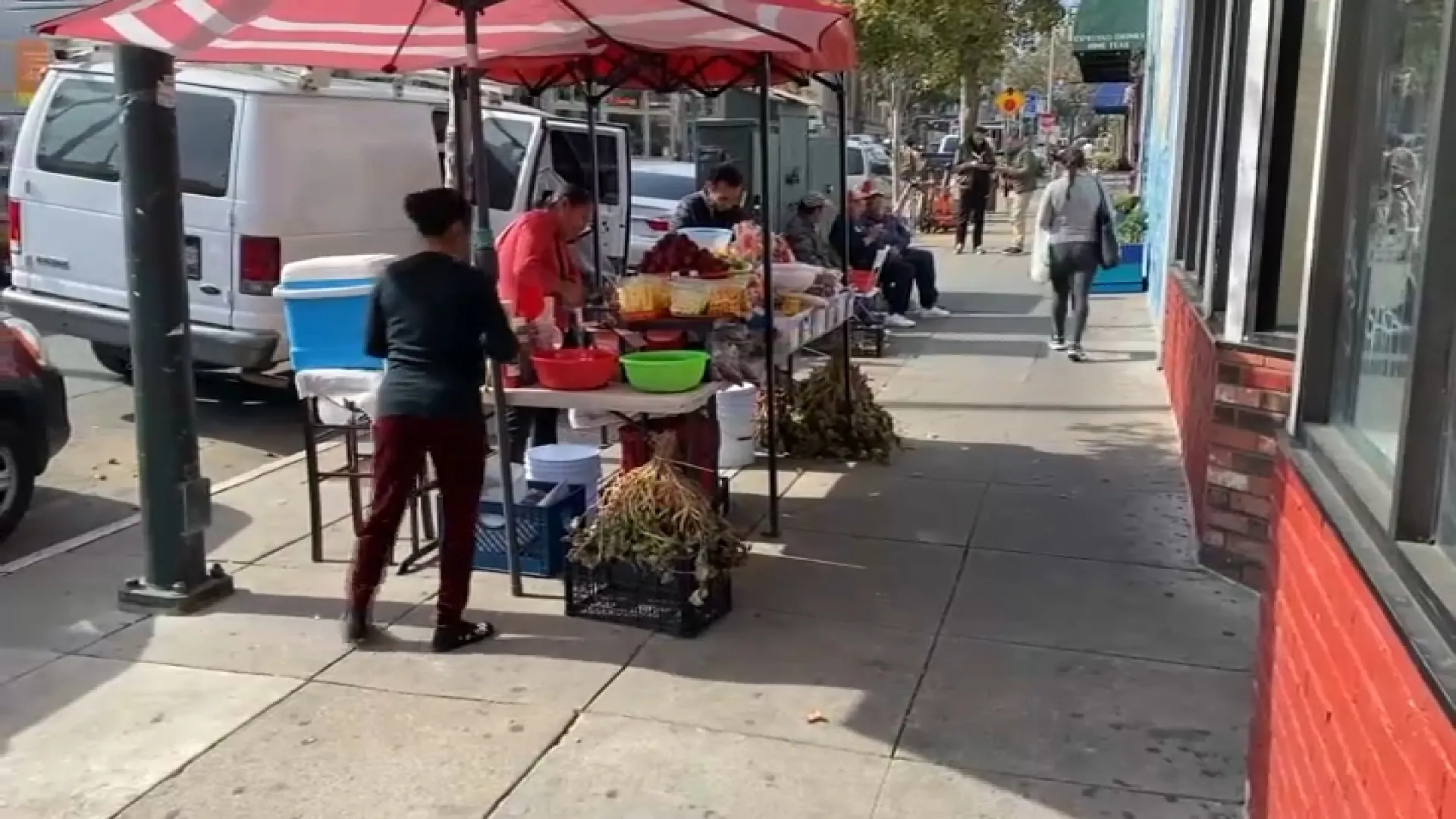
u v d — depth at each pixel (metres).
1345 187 3.19
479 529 5.72
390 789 3.88
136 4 4.48
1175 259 9.54
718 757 4.07
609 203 11.19
